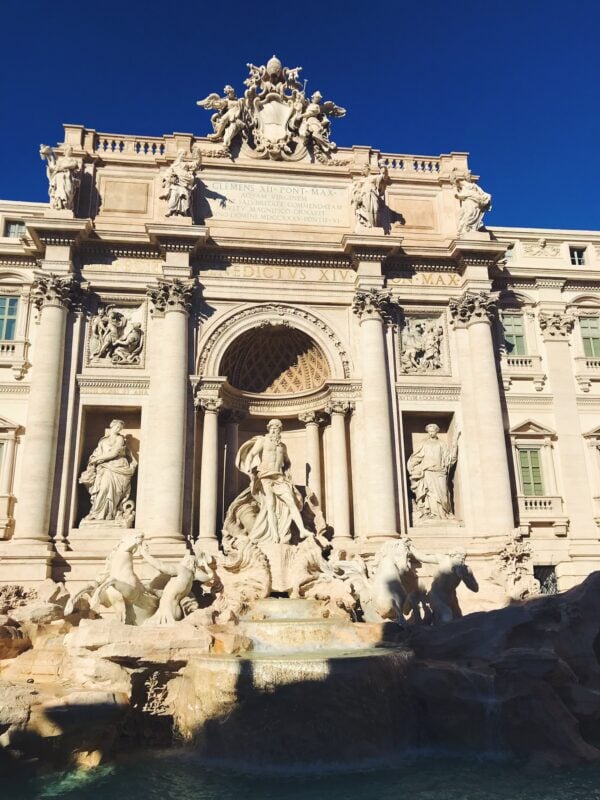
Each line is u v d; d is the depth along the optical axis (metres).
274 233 31.62
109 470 27.55
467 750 16.44
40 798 13.30
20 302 29.95
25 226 30.34
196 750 16.53
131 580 20.59
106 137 31.83
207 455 27.98
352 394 29.83
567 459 31.19
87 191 30.75
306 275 31.17
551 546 29.78
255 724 15.87
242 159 32.50
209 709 16.47
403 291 31.44
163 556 25.50
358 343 30.53
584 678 18.52
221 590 24.14
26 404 28.39
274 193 32.38
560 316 33.28
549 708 16.48
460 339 31.25
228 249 30.38
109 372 28.64
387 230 32.69
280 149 32.94
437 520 28.98
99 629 17.59
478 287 31.41
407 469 30.11
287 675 16.08
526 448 31.27
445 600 22.38
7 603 23.69
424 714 17.05
